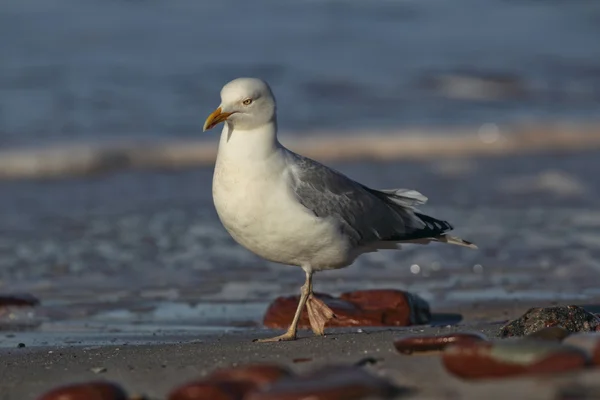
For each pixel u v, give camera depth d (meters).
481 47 37.16
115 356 7.80
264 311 10.99
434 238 9.59
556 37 39.53
